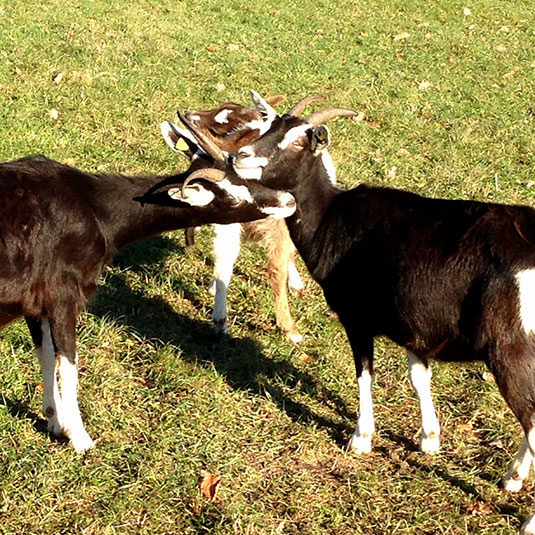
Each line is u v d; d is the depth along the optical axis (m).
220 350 3.74
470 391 3.59
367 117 5.63
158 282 4.11
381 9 8.19
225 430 3.31
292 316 4.00
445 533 2.97
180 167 4.79
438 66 6.75
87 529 2.91
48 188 3.13
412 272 2.98
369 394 3.24
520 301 2.77
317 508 3.04
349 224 3.22
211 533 2.91
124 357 3.62
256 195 3.29
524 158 5.30
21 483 3.03
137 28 6.83
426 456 3.27
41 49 6.05
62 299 3.14
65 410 3.17
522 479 3.11
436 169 5.07
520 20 8.26
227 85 5.91
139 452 3.18
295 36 7.18
